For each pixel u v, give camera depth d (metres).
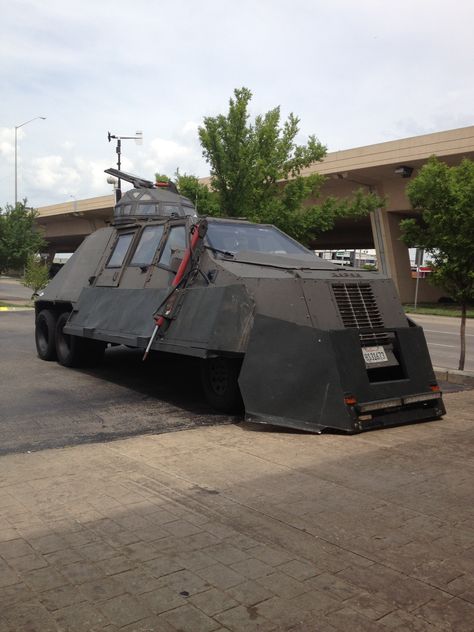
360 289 6.84
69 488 4.51
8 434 6.13
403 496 4.40
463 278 9.60
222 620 2.84
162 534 3.73
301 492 4.45
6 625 2.78
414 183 9.78
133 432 6.25
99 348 10.23
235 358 6.73
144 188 10.83
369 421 5.98
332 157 33.97
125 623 2.81
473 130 29.16
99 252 10.29
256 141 19.19
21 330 16.52
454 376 9.39
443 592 3.11
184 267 7.47
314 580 3.21
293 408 6.06
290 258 7.57
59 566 3.32
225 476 4.79
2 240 31.94
